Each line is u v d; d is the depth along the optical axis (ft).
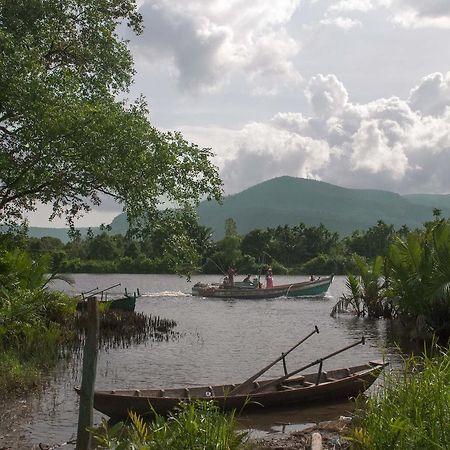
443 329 77.10
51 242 252.83
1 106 59.72
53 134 56.90
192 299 163.02
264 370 44.16
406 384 25.02
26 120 59.11
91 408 27.20
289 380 46.14
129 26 76.74
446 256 74.13
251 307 139.64
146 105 68.33
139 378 54.65
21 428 37.01
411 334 80.64
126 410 38.24
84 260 341.62
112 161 59.11
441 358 26.43
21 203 70.54
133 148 60.03
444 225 75.97
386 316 110.83
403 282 80.43
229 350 72.74
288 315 120.57
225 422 26.07
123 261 331.57
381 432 22.67
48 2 66.13
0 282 64.54
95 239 343.26
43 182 62.95
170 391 41.50
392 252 83.76
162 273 333.01
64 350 64.18
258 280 173.06
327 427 35.55
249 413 41.32
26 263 70.95
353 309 128.16
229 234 398.21
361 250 403.75
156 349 71.87
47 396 44.93
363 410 29.30
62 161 60.13
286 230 400.47
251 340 82.53
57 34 68.39
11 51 60.03
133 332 82.12
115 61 73.56
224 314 121.90
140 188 61.05
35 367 53.67
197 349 73.00
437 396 22.65
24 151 60.13
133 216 63.46
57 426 37.55
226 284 170.30
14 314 60.44
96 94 70.79
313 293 167.94
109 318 87.15
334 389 43.88
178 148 63.77
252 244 368.89
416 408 22.54
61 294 79.30
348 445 28.60
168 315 118.52
